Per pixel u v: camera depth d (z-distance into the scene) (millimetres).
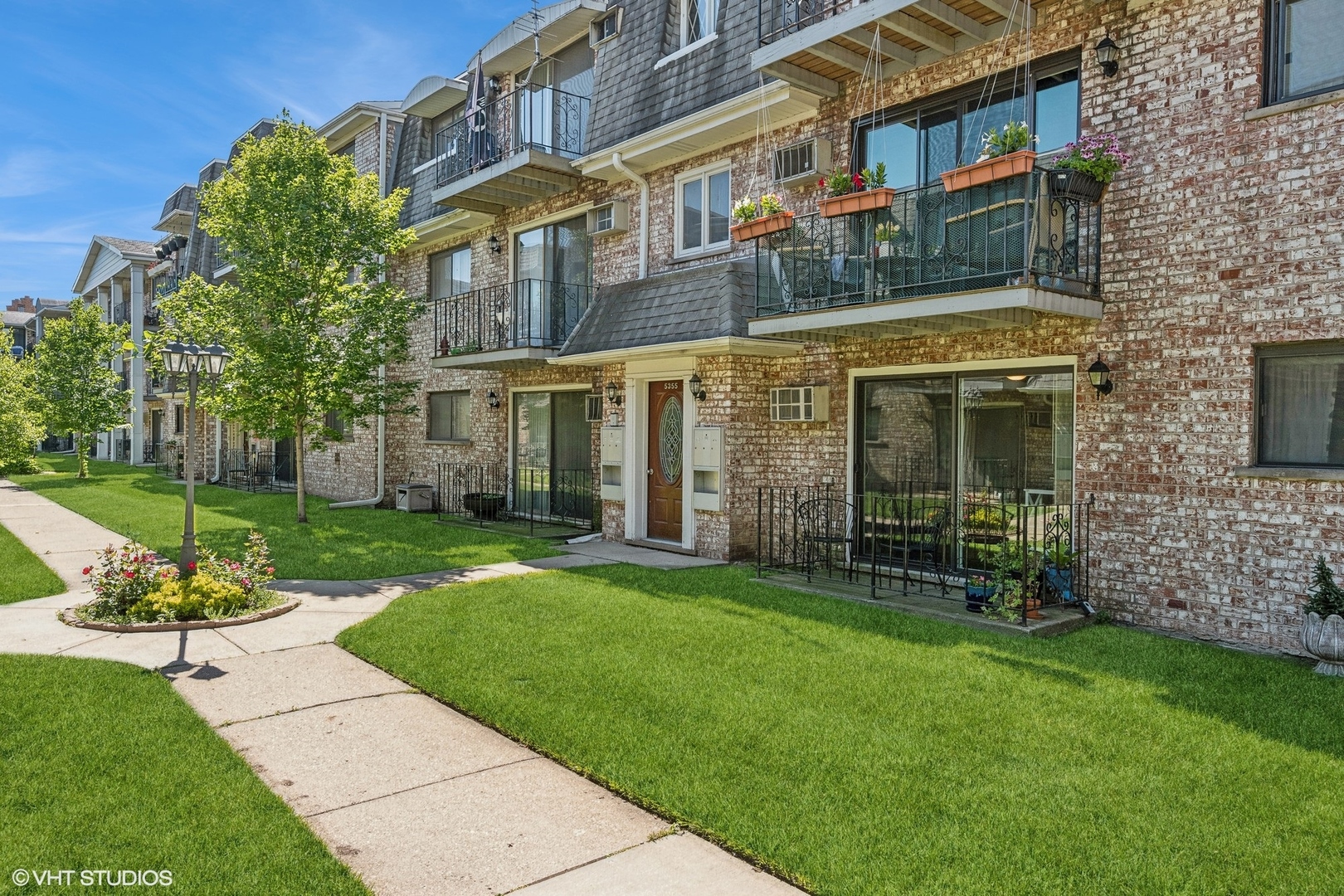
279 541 12258
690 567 10000
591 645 6500
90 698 5293
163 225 32906
